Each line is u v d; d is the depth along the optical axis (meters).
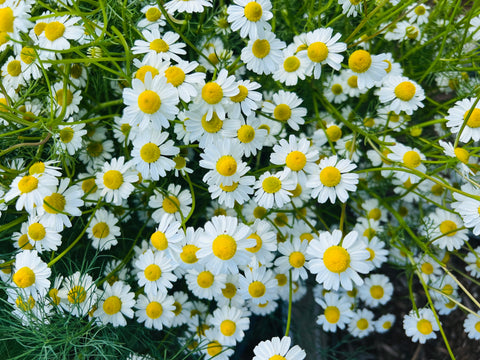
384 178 0.26
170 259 0.18
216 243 0.16
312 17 0.22
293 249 0.20
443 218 0.22
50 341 0.19
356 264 0.16
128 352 0.22
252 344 0.29
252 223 0.20
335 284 0.16
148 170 0.18
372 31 0.25
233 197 0.17
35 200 0.17
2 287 0.18
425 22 0.26
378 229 0.24
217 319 0.22
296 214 0.23
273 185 0.18
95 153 0.22
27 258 0.18
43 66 0.18
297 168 0.18
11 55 0.22
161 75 0.16
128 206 0.23
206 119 0.16
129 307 0.20
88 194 0.21
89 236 0.21
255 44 0.18
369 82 0.18
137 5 0.22
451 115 0.19
